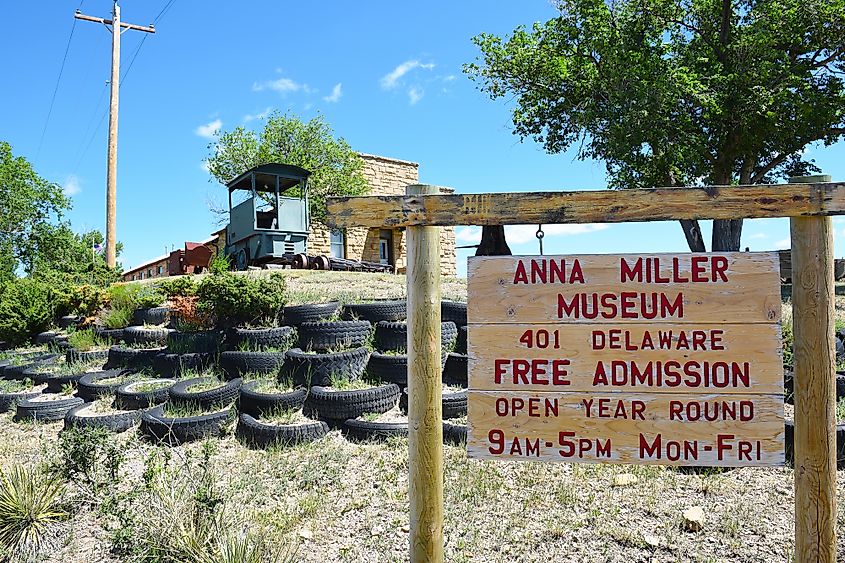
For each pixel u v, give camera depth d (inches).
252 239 781.3
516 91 891.4
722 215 111.7
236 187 833.5
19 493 183.6
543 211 117.1
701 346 114.0
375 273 696.4
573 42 858.1
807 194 109.0
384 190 1181.7
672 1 830.5
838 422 221.3
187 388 300.8
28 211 1576.0
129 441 226.1
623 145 783.7
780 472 206.5
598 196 115.6
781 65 788.6
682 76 732.7
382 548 166.9
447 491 197.3
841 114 786.2
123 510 173.6
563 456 117.6
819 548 109.4
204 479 182.5
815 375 109.7
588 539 167.9
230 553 149.8
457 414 256.1
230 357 318.0
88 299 522.9
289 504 194.2
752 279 113.3
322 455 231.0
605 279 117.4
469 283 121.5
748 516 176.9
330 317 358.9
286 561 152.7
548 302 119.0
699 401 114.0
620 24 838.5
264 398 267.0
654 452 115.0
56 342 461.4
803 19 778.8
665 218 113.4
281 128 1171.9
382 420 257.9
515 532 173.0
